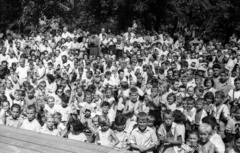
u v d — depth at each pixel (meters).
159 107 8.99
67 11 27.64
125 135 6.62
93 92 9.73
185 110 7.92
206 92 8.98
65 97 8.70
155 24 25.59
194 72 13.46
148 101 8.80
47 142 4.74
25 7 25.59
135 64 13.27
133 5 23.45
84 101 8.54
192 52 16.55
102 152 4.43
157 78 12.29
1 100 8.45
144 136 6.08
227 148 6.31
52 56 15.09
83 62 14.52
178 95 9.05
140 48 16.72
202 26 25.47
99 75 12.18
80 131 6.81
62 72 13.48
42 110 8.66
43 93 9.84
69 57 14.25
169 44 18.86
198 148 5.90
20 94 9.05
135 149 6.10
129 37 18.62
